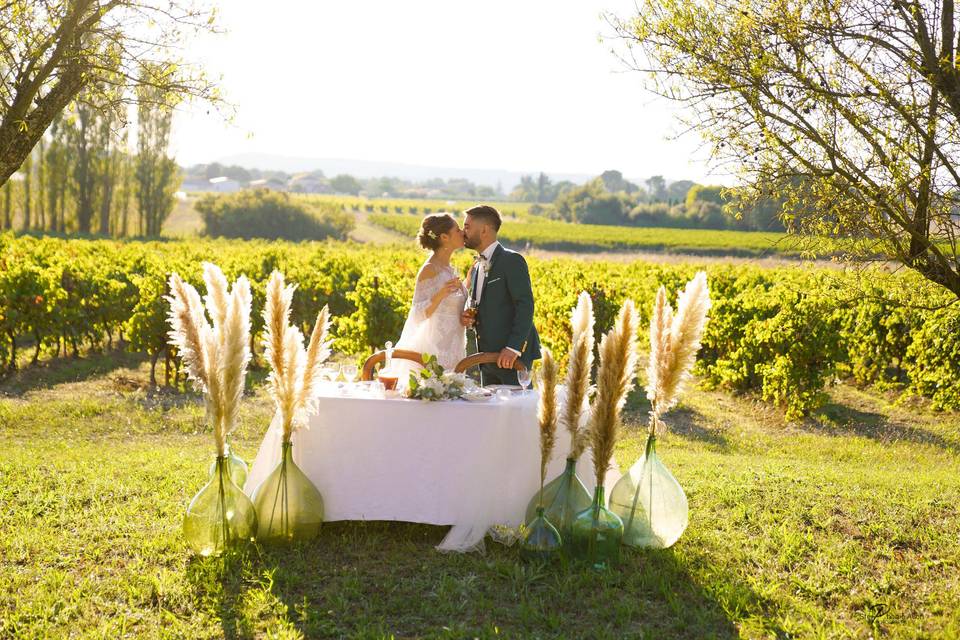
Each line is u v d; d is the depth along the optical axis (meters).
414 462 3.91
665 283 16.61
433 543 3.98
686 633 3.13
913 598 3.47
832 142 4.93
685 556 3.88
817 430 9.12
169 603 3.30
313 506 3.83
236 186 199.25
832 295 5.84
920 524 4.40
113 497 4.75
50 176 48.09
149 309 10.02
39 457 6.12
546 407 3.65
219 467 3.75
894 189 4.85
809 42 4.80
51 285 11.12
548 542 3.71
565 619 3.21
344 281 15.05
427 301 4.61
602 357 3.64
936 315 6.44
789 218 5.29
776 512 4.59
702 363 11.80
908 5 4.64
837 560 3.84
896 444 8.44
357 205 111.25
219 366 3.71
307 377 3.74
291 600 3.33
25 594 3.34
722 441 8.31
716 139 5.20
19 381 10.12
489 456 3.93
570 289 12.13
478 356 4.31
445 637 3.05
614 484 4.31
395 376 4.21
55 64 5.22
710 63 4.95
